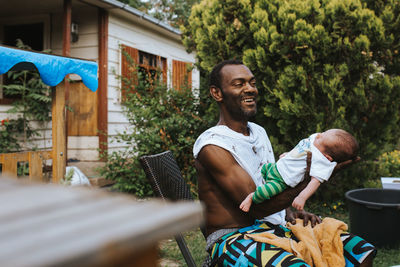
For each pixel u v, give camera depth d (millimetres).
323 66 4980
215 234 1970
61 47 8102
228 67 2119
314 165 1795
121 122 8250
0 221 317
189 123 5695
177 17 24922
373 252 1869
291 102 4949
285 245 1771
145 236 336
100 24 7715
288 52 4941
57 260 264
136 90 6215
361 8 4867
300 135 5148
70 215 347
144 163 1955
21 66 4859
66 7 6996
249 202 1825
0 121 6664
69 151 7859
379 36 4770
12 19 8414
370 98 5012
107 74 7797
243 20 5180
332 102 4781
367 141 5137
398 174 6219
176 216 373
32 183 433
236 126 2111
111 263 316
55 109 4629
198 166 2080
